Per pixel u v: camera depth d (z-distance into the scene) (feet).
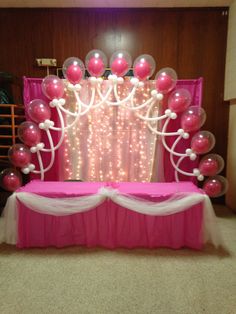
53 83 7.59
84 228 7.03
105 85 8.30
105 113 8.57
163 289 5.43
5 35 10.47
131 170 8.80
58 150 8.69
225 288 5.48
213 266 6.28
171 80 7.68
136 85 7.91
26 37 10.46
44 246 7.06
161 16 10.16
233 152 10.02
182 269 6.15
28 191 6.89
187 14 10.11
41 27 10.39
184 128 7.91
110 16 10.23
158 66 10.37
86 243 7.09
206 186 7.23
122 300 5.09
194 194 6.77
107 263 6.36
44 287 5.48
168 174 8.84
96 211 6.93
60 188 7.16
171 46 10.27
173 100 7.74
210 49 10.23
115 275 5.90
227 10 9.97
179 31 10.19
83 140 8.71
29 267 6.18
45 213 6.75
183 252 6.89
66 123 8.52
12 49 10.54
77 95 8.09
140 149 8.70
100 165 8.83
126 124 8.61
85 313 4.76
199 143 7.64
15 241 6.98
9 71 10.63
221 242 7.17
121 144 8.72
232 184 10.12
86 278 5.78
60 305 4.96
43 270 6.07
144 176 8.79
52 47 10.47
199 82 8.34
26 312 4.78
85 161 8.81
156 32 10.23
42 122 7.91
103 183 7.78
